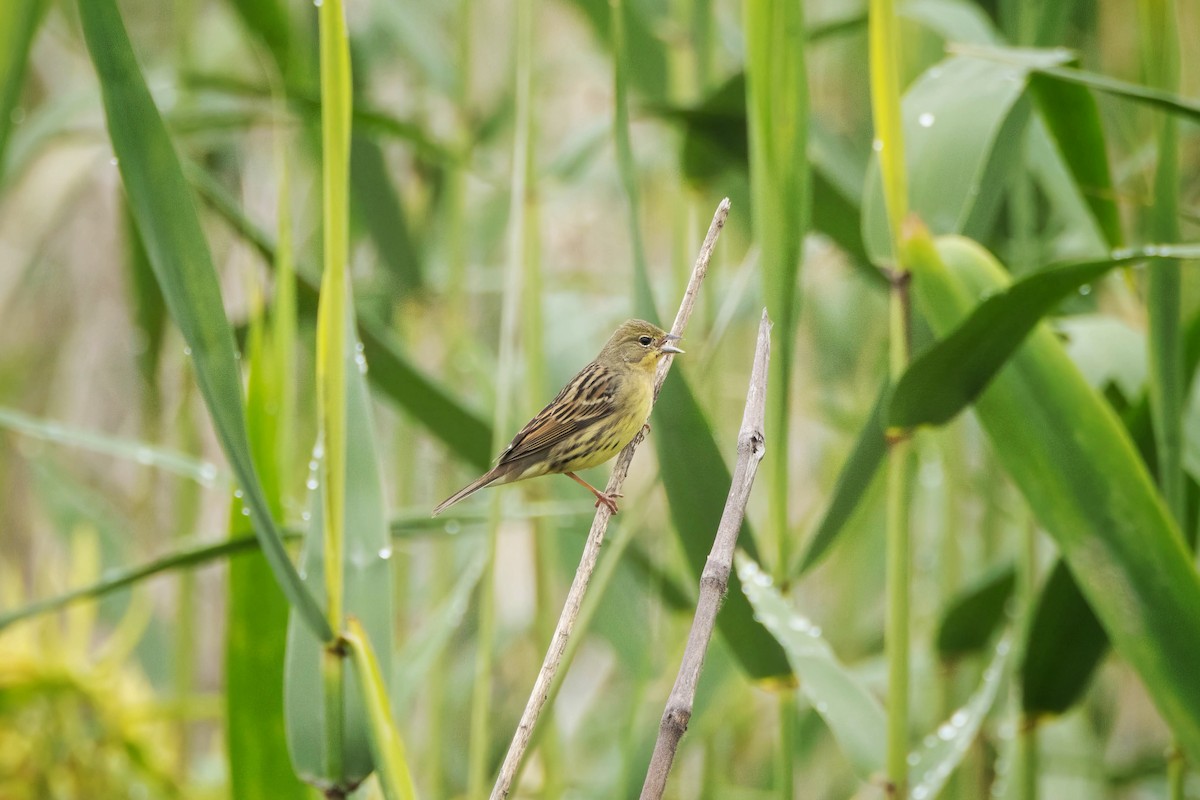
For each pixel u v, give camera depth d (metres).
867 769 7.14
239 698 7.16
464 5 12.09
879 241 7.32
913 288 7.10
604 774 12.57
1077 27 11.89
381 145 11.61
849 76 14.25
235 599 7.13
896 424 7.04
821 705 7.20
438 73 12.39
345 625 6.12
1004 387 7.01
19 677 9.30
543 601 10.50
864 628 13.67
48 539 14.91
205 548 7.04
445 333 12.99
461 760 13.19
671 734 5.16
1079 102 7.77
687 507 7.57
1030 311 6.37
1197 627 6.65
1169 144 7.31
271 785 7.21
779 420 7.29
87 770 9.48
